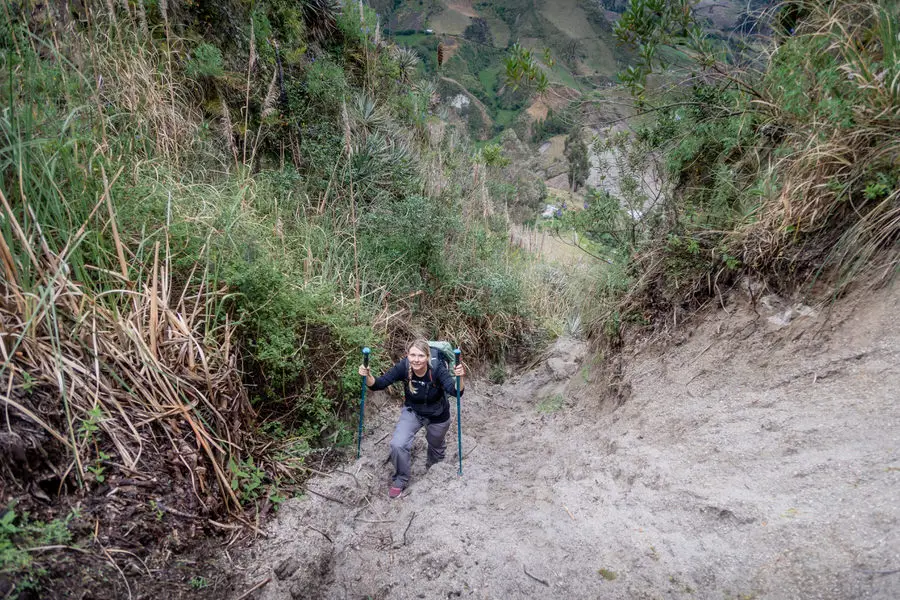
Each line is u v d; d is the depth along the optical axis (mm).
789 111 3932
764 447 2891
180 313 3707
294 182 6523
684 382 3908
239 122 6641
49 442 2623
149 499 2879
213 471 3297
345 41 9516
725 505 2605
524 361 7891
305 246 5469
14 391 2594
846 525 2156
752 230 3902
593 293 5801
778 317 3629
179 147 5453
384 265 6582
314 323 4785
